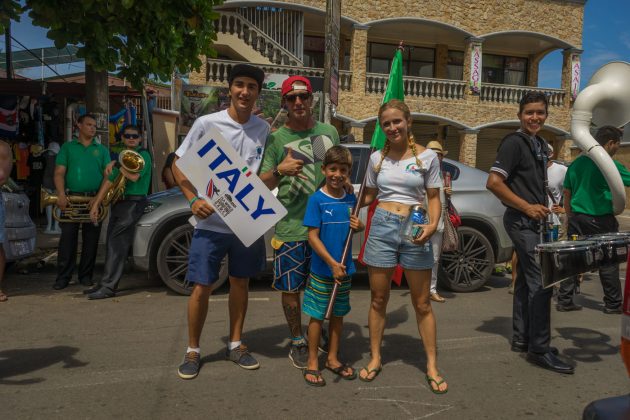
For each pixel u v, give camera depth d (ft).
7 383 10.43
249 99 10.81
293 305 11.68
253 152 11.27
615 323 15.60
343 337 13.78
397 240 10.61
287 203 11.40
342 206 10.88
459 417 9.23
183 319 15.10
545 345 11.67
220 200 10.56
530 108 11.77
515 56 65.82
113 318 15.14
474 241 19.40
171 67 19.56
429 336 10.73
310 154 11.49
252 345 12.94
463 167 20.27
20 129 35.04
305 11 50.96
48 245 26.78
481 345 13.23
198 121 10.93
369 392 10.25
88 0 16.52
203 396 9.92
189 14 19.29
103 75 22.66
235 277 11.41
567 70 60.59
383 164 10.96
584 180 16.21
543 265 10.48
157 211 17.94
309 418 9.10
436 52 62.23
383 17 53.52
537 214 11.42
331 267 10.27
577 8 59.31
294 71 47.70
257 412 9.29
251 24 47.88
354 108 53.16
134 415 9.10
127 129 17.66
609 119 14.10
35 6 16.44
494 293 19.44
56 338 13.30
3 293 17.63
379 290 10.91
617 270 16.58
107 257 17.72
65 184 18.65
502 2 57.06
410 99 55.77
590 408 5.86
